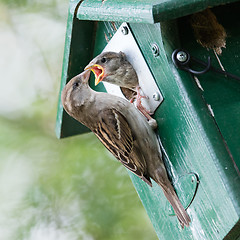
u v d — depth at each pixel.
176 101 7.86
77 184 11.39
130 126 8.35
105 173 11.43
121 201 11.27
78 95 8.91
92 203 11.28
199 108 7.56
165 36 7.75
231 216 7.34
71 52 9.62
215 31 7.88
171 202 8.14
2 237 11.12
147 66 8.27
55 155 11.76
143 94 8.48
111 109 8.56
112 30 9.05
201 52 7.78
